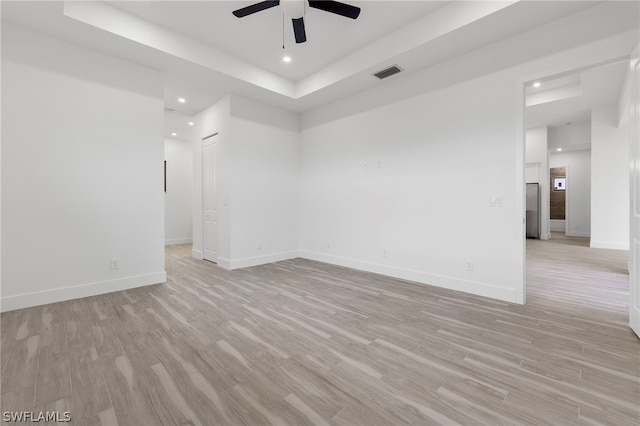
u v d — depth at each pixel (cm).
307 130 531
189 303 297
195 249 554
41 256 290
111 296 318
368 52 355
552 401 150
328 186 495
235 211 452
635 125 224
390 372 176
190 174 803
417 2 281
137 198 352
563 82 523
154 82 362
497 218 306
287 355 196
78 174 311
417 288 347
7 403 148
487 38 295
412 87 375
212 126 491
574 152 872
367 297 315
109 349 203
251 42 351
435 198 356
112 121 332
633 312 227
